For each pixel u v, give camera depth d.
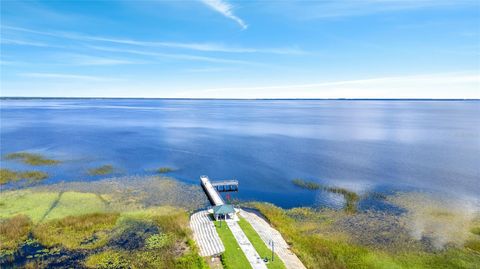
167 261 30.36
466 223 38.28
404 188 51.28
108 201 46.59
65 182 55.59
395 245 33.19
